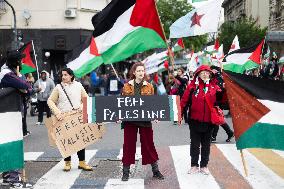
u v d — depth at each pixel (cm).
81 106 880
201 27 1353
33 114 2164
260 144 763
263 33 4519
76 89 881
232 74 773
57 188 766
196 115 833
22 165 756
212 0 1344
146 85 797
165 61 2261
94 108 781
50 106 867
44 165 952
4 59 1105
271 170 880
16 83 737
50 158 1027
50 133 870
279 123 753
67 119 869
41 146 1217
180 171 880
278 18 4588
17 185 777
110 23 1030
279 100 752
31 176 852
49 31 3650
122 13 1013
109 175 852
